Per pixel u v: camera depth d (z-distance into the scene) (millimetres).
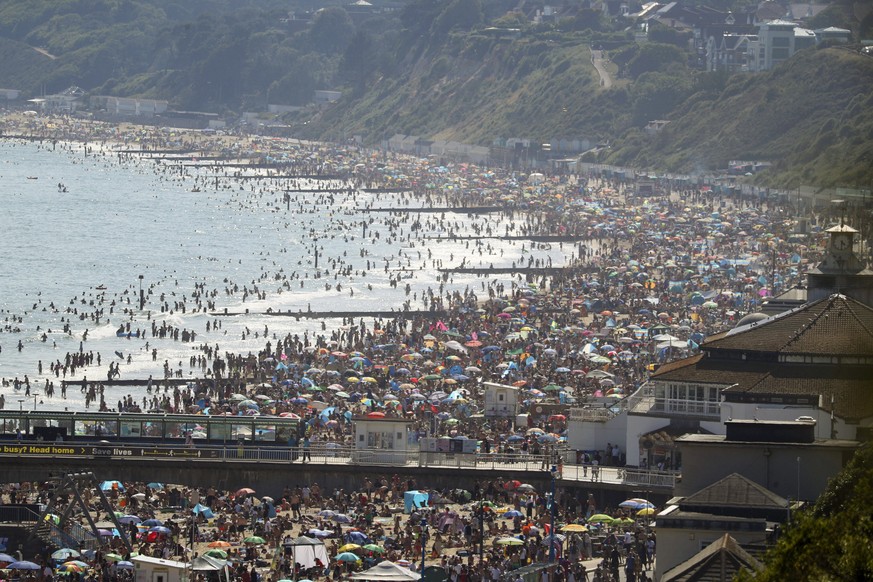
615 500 173500
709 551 109062
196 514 171750
